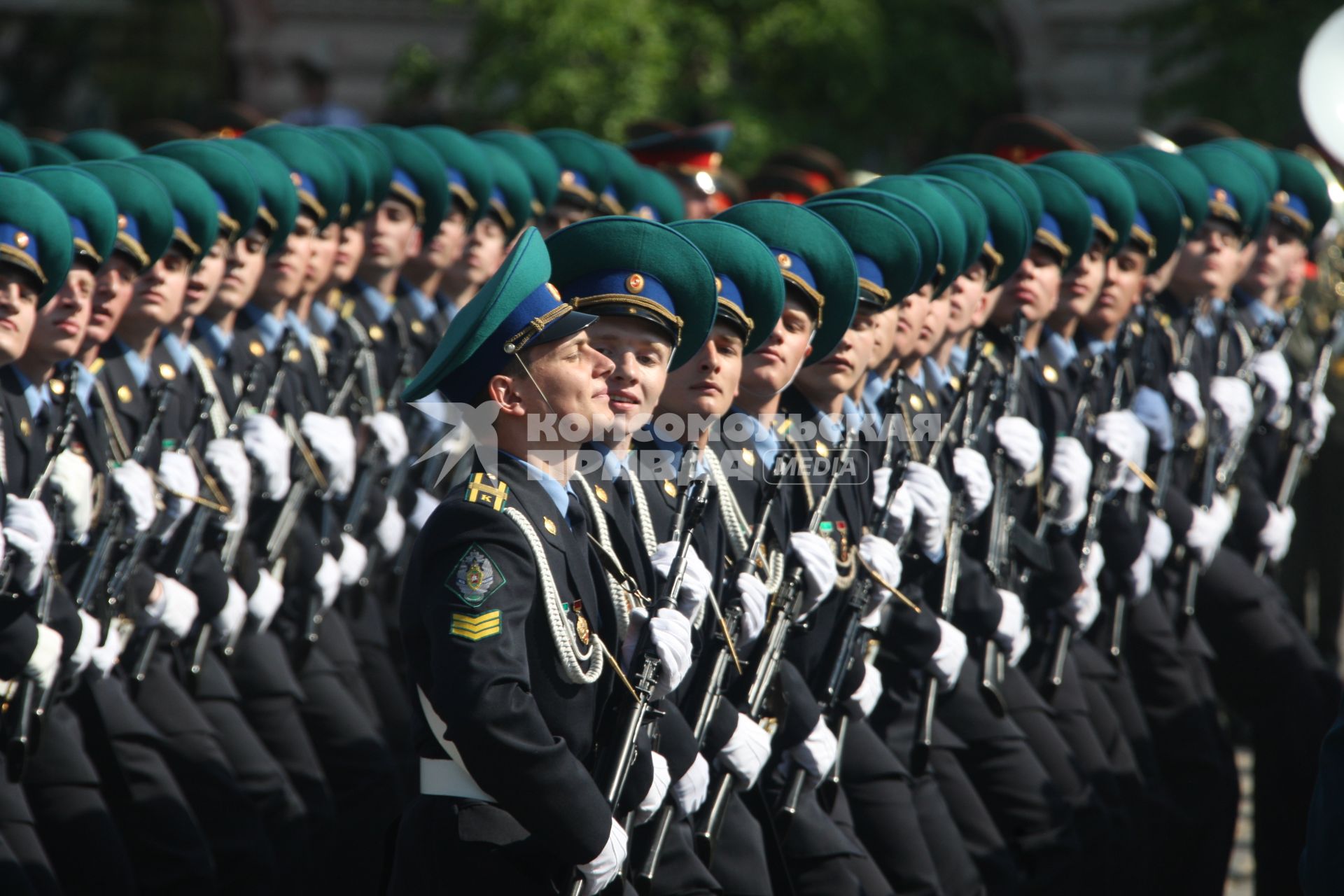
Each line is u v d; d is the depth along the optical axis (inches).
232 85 3043.8
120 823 787.4
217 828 821.2
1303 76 1430.9
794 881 708.7
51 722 751.1
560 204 1238.9
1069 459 928.9
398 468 1016.9
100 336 797.9
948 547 832.9
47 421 759.1
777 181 1482.5
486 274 1150.3
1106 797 906.1
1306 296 1328.7
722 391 673.6
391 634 1024.9
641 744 574.6
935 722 840.9
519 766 504.4
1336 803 478.0
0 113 3211.1
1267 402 1148.5
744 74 2576.3
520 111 2400.3
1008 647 865.5
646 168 1342.3
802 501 735.7
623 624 575.5
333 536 955.3
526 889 530.9
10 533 698.2
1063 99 2903.5
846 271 730.8
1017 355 935.0
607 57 2362.2
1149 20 2517.2
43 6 3171.8
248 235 916.6
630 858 632.4
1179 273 1119.6
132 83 3166.8
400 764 987.3
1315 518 1343.5
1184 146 1448.1
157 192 808.9
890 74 2539.4
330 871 893.2
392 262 1068.5
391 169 1063.6
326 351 1007.6
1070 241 961.5
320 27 2965.1
